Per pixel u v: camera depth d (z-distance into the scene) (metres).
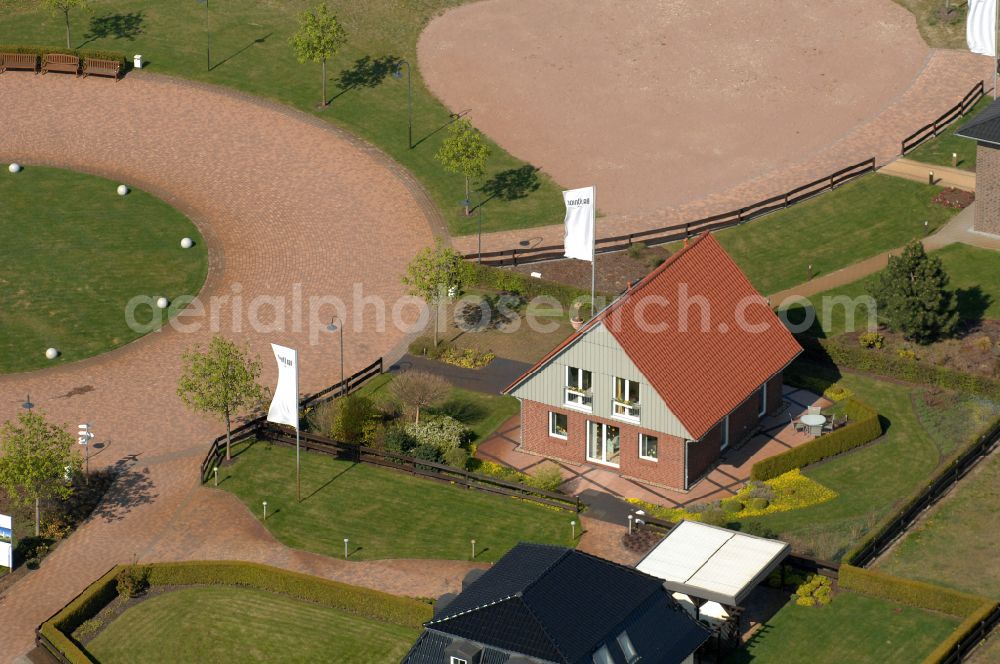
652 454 80.44
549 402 81.75
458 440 83.12
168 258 103.31
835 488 79.00
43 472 75.62
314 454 83.44
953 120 113.12
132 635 70.25
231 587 73.00
